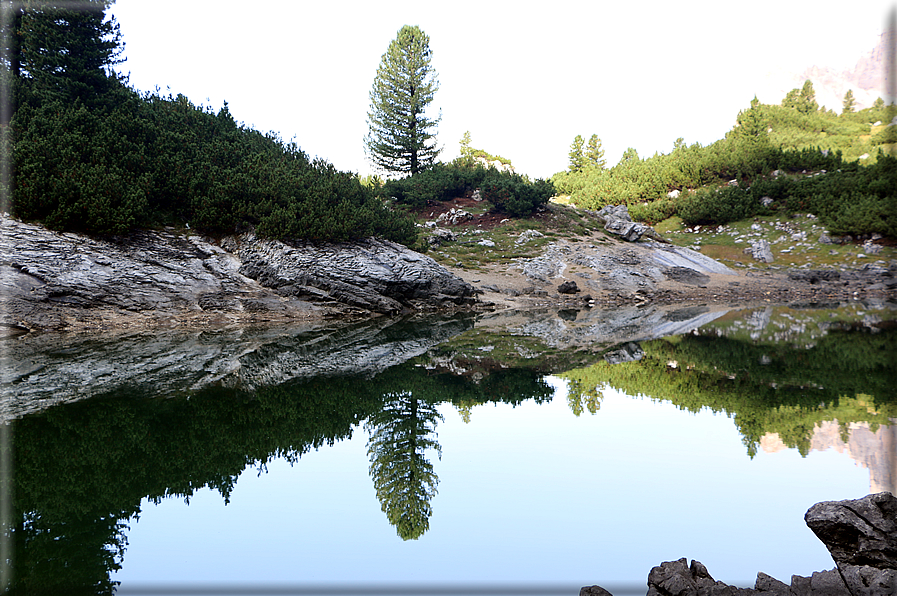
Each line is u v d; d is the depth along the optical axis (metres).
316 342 18.69
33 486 6.47
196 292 23.80
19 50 28.09
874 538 4.32
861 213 47.16
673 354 16.22
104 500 6.04
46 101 26.00
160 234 25.66
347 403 10.56
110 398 10.77
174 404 10.36
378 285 28.17
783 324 23.33
